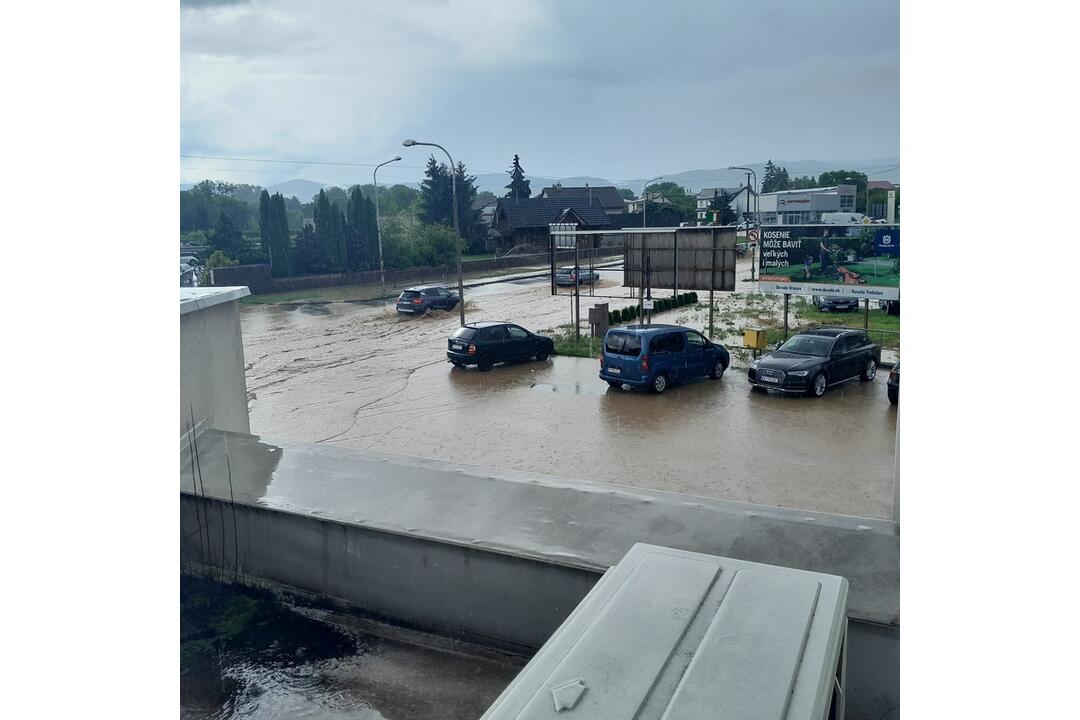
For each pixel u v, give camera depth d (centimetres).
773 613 238
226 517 472
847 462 1318
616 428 1586
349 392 2048
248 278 4444
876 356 1897
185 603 463
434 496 471
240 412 695
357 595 443
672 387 1925
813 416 1612
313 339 2967
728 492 1193
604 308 2630
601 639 228
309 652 418
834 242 2142
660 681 210
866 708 336
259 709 378
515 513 445
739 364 2136
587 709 200
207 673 398
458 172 5625
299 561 456
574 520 434
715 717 194
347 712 375
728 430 1532
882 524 421
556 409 1769
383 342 2839
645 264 2534
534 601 397
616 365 1886
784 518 429
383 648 420
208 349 640
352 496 474
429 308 3447
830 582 256
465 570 411
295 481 499
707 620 236
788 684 206
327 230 4778
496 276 4903
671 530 421
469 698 381
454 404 1862
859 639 333
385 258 4941
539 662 222
